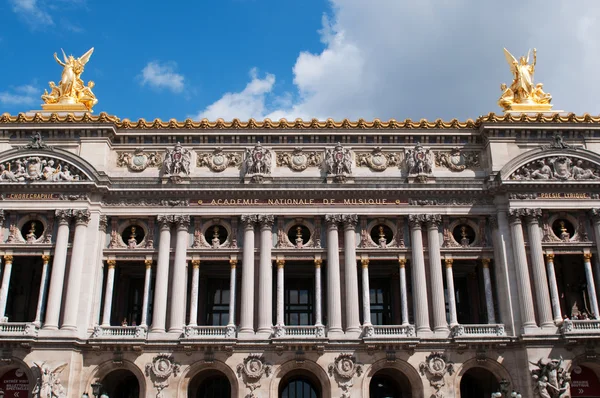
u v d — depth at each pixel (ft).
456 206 186.39
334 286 177.99
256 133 192.95
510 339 172.76
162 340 171.32
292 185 184.85
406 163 191.42
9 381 172.45
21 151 184.75
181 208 184.85
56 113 196.03
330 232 183.01
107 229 185.16
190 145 193.36
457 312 198.80
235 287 181.47
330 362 171.32
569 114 192.44
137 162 191.42
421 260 181.37
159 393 168.14
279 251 183.01
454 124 194.39
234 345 171.12
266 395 168.66
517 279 178.29
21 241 179.93
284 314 195.72
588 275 179.52
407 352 172.35
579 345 170.50
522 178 185.37
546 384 164.55
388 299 199.52
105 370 171.12
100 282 179.63
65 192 182.50
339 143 192.75
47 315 170.91
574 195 185.16
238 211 184.55
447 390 170.09
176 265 179.63
